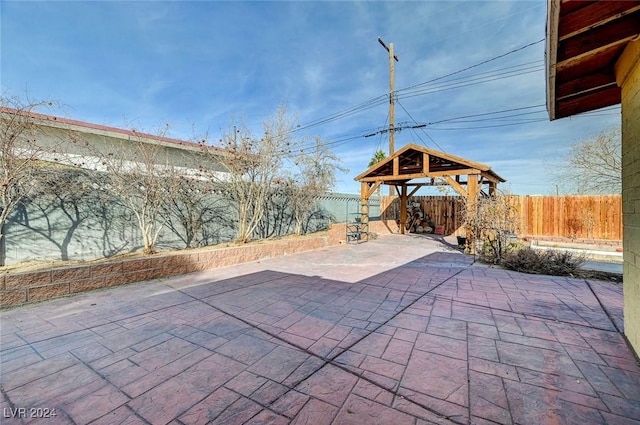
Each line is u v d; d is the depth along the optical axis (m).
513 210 7.67
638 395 1.97
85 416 1.81
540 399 1.95
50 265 4.59
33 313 3.62
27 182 4.43
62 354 2.60
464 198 8.82
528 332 2.99
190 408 1.88
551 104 3.02
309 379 2.20
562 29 1.97
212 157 7.53
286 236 9.46
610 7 1.82
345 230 10.55
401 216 13.65
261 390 2.07
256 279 5.36
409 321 3.32
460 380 2.17
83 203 5.22
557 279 5.23
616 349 2.61
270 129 7.98
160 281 5.20
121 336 2.97
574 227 10.01
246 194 7.82
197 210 6.99
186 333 3.04
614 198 9.51
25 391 2.07
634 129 2.47
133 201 5.77
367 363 2.43
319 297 4.25
